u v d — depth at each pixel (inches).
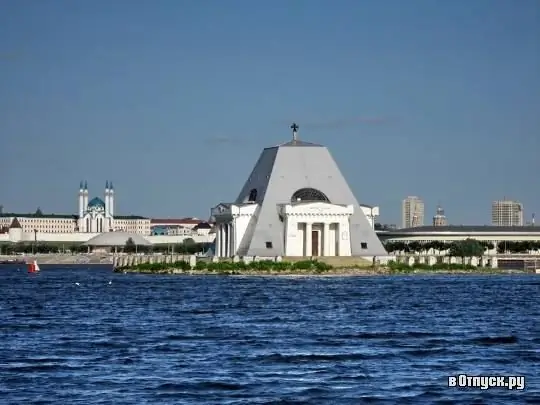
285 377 6220.5
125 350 7431.1
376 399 5561.0
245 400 5546.3
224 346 7677.2
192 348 7554.1
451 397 5600.4
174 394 5698.8
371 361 6855.3
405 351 7347.4
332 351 7362.2
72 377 6225.4
